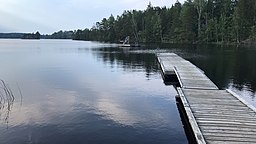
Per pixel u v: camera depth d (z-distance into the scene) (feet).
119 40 354.33
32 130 33.32
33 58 133.59
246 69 81.66
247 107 35.12
